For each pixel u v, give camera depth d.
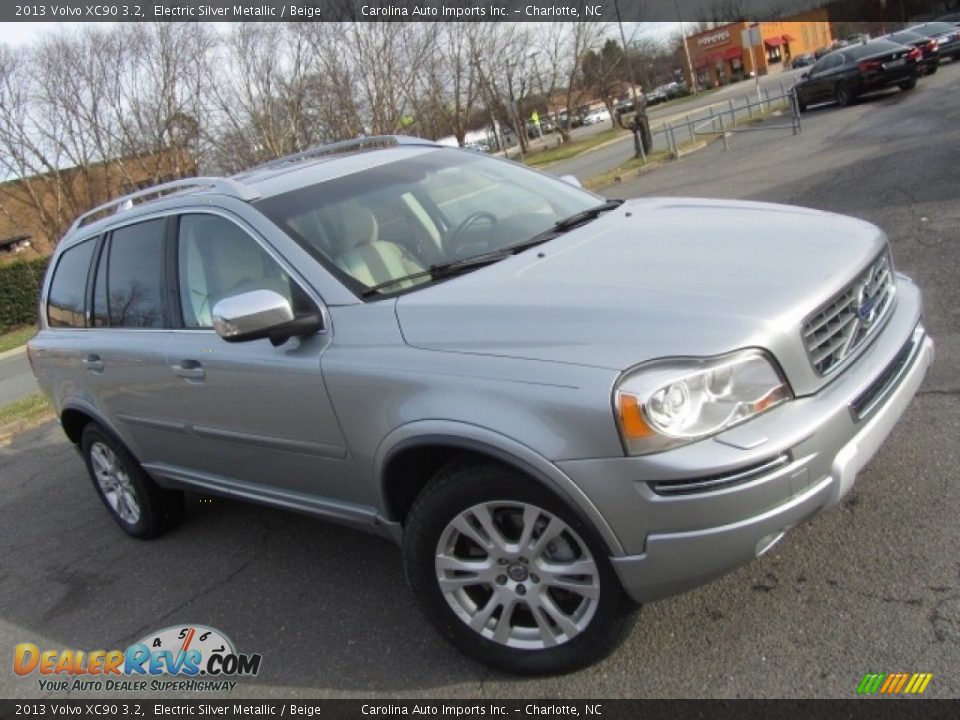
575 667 2.99
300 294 3.40
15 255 34.91
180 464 4.37
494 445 2.72
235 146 31.95
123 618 4.16
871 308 3.08
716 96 54.88
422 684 3.16
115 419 4.58
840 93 23.14
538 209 4.05
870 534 3.39
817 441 2.61
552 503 2.72
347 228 3.62
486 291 3.08
